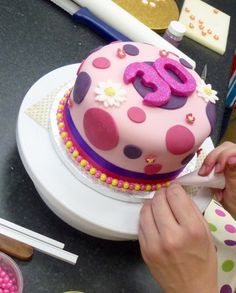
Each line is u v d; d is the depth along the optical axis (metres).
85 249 0.52
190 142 0.46
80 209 0.47
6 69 0.65
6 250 0.47
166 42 0.76
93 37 0.78
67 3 0.79
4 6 0.75
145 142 0.44
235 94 1.16
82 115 0.46
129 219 0.48
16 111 0.60
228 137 1.21
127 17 0.77
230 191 0.56
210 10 1.00
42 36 0.73
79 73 0.47
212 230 0.70
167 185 0.51
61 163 0.50
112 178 0.49
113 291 0.49
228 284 0.68
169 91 0.46
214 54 0.91
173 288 0.45
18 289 0.44
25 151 0.49
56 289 0.47
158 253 0.44
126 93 0.45
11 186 0.53
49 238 0.50
